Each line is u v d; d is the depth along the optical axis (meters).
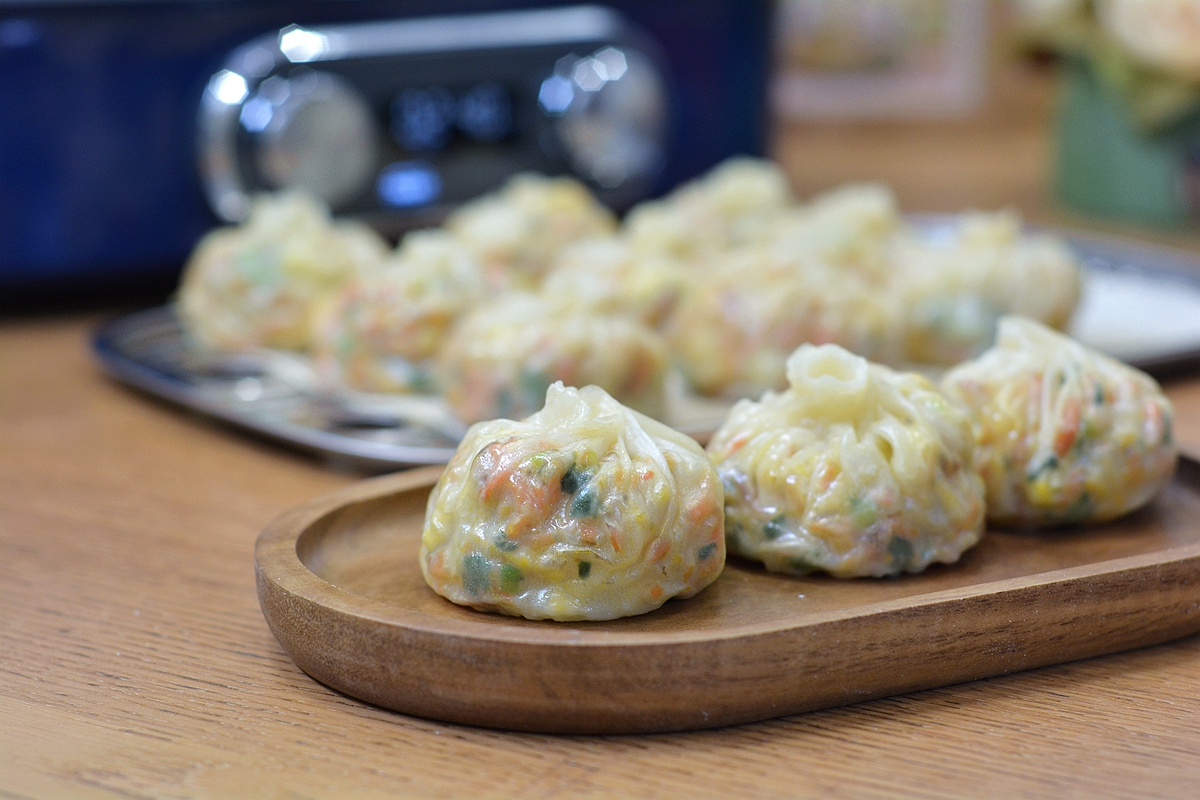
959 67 1.25
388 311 0.65
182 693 0.47
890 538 0.50
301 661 0.47
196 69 0.72
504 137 0.76
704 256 0.75
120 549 0.54
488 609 0.48
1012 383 0.53
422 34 0.74
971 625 0.47
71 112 0.71
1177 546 0.52
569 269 0.70
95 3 0.70
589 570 0.48
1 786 0.44
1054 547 0.52
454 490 0.49
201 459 0.60
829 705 0.46
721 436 0.52
